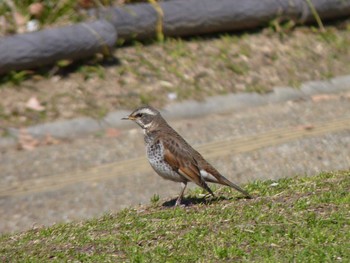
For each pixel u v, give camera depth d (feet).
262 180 43.75
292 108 58.49
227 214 35.06
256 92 60.34
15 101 56.03
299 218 33.83
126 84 59.21
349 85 62.90
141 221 35.65
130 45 63.36
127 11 62.90
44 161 50.06
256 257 30.86
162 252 31.83
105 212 42.14
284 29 67.82
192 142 52.49
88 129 54.70
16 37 57.93
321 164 47.96
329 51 66.64
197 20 64.64
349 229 32.60
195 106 58.08
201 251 31.73
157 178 46.70
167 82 60.03
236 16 65.82
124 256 32.01
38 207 43.75
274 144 51.06
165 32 64.23
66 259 32.24
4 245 35.19
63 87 57.93
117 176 47.34
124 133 54.29
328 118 56.18
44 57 58.23
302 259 30.25
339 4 69.62
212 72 61.87
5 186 46.83
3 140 52.75
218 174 37.45
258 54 64.75
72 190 45.62
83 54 59.82
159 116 38.47
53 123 54.54
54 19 62.64
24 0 63.00
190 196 39.58
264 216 34.35
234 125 55.26
